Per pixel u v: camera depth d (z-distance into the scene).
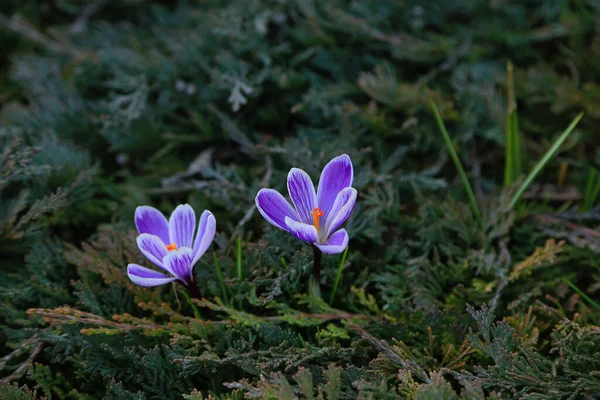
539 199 1.47
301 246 1.39
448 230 1.43
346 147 1.45
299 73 1.52
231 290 1.38
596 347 1.34
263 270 1.38
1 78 1.61
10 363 1.37
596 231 1.42
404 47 1.52
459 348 1.35
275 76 1.50
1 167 1.41
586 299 1.38
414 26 1.56
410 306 1.37
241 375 1.34
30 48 1.63
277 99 1.52
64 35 1.60
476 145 1.51
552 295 1.39
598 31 1.53
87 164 1.47
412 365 1.32
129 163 1.52
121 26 1.61
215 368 1.33
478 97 1.50
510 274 1.39
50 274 1.40
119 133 1.50
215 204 1.46
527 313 1.37
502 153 1.50
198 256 1.32
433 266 1.41
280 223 1.32
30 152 1.41
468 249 1.42
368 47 1.54
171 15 1.62
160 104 1.52
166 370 1.34
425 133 1.48
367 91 1.48
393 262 1.41
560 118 1.51
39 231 1.42
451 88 1.53
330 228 1.31
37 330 1.35
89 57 1.55
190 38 1.53
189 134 1.51
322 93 1.49
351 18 1.53
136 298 1.37
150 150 1.52
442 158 1.47
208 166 1.49
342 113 1.48
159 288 1.39
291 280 1.37
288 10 1.54
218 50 1.53
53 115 1.52
